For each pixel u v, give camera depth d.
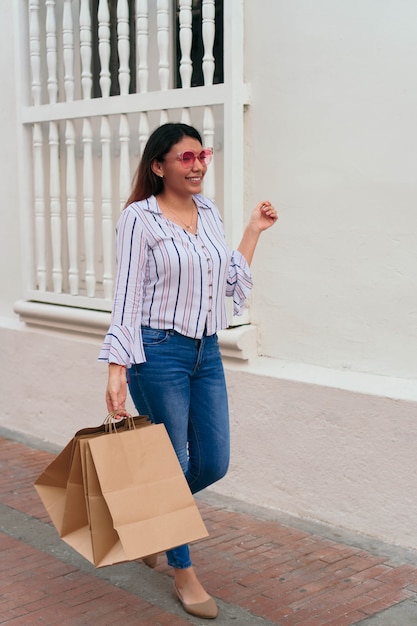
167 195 3.38
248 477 4.75
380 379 4.21
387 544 4.14
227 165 4.61
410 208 4.02
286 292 4.59
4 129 6.27
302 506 4.51
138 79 5.06
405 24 3.94
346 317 4.34
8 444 6.05
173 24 5.37
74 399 5.84
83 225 6.01
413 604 3.57
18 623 3.49
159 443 3.11
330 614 3.50
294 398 4.46
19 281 6.34
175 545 2.98
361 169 4.18
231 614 3.52
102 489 2.94
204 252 3.31
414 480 4.02
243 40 4.59
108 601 3.67
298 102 4.41
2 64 6.21
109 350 3.20
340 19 4.18
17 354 6.23
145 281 3.30
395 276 4.12
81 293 5.88
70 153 5.59
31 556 4.17
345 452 4.28
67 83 5.52
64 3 5.43
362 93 4.14
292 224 4.51
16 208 6.27
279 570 3.92
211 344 3.41
